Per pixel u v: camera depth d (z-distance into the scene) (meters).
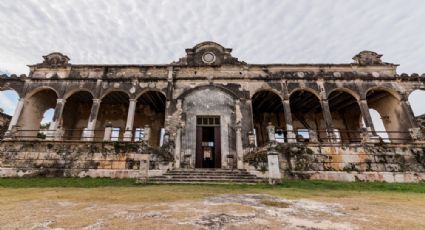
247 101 17.92
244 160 15.02
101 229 3.83
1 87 18.36
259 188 10.02
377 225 4.21
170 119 17.36
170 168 14.18
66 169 13.83
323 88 18.25
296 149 14.12
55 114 17.41
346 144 14.28
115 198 7.16
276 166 11.77
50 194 8.17
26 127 18.03
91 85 18.41
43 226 4.02
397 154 14.07
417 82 18.45
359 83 18.33
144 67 19.06
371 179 13.54
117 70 18.97
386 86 18.27
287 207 5.88
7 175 13.55
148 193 8.20
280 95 18.16
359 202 6.97
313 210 5.55
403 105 17.86
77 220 4.41
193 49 19.86
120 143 14.40
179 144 16.53
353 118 23.41
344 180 13.52
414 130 16.97
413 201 7.30
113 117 23.02
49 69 18.81
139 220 4.42
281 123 23.62
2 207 5.79
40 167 13.83
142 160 12.77
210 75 18.81
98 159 14.09
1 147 14.16
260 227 3.99
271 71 18.98
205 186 10.41
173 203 6.27
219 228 3.91
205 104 17.92
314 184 11.66
